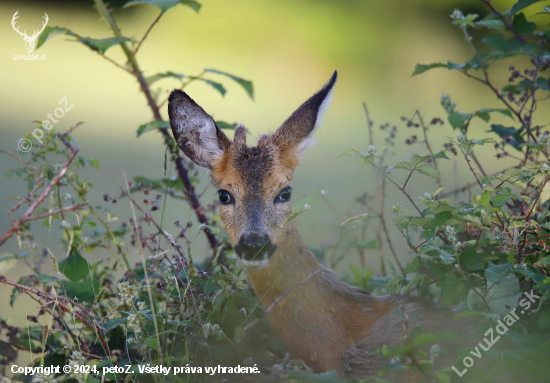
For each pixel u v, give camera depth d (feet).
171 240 27.63
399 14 159.33
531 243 26.32
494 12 37.35
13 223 23.02
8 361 28.32
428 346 24.27
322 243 40.01
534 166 26.58
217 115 114.93
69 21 160.25
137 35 158.30
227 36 163.43
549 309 24.45
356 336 27.07
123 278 30.14
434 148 60.80
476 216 26.11
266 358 27.48
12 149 77.10
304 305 27.35
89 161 32.63
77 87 129.59
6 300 37.01
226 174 30.22
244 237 27.78
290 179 31.04
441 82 127.44
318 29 158.61
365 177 67.21
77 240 30.30
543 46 38.19
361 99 123.13
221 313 29.07
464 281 26.48
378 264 40.65
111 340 29.63
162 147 90.99
